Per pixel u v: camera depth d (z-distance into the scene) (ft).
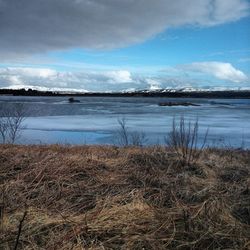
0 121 60.70
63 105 224.33
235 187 17.46
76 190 16.30
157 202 15.06
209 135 68.03
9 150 22.97
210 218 12.90
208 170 20.58
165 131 73.72
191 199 15.65
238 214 14.10
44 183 16.79
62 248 11.03
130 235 11.74
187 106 235.40
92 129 79.36
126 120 105.81
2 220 12.30
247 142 57.57
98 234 11.88
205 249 11.23
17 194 15.51
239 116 133.59
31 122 95.25
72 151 25.76
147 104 268.41
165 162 21.57
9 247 10.93
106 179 17.90
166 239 11.49
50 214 13.66
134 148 28.78
